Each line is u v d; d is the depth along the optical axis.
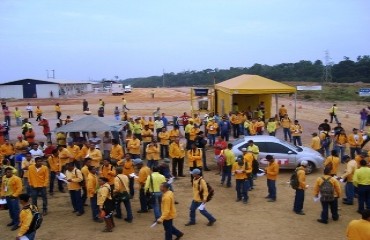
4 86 76.06
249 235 10.13
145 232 10.48
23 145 16.92
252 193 14.06
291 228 10.59
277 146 16.58
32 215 8.01
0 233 10.70
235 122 24.31
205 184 10.69
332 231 10.33
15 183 10.86
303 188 11.59
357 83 105.44
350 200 12.52
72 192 11.97
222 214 11.82
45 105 57.84
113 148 14.91
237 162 12.91
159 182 10.69
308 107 50.12
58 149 14.80
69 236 10.31
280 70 141.25
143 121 21.75
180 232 9.64
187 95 77.75
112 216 10.68
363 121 27.97
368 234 6.71
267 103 31.06
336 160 12.47
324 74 123.75
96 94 92.38
